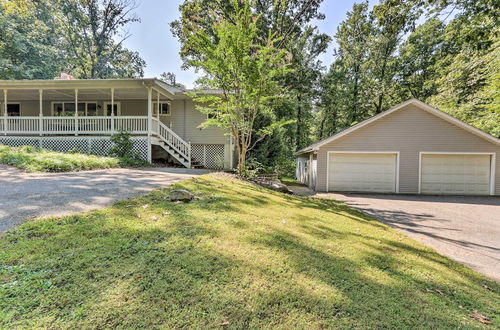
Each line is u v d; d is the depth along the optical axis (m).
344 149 11.46
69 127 12.12
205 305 1.96
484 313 2.24
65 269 2.23
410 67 21.17
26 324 1.61
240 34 8.38
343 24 22.83
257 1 19.52
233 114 9.52
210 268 2.50
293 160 23.61
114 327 1.65
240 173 9.96
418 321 2.03
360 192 11.34
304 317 1.94
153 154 13.28
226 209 4.73
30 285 1.97
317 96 22.97
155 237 3.07
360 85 23.16
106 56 28.92
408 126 11.18
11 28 18.73
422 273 2.95
